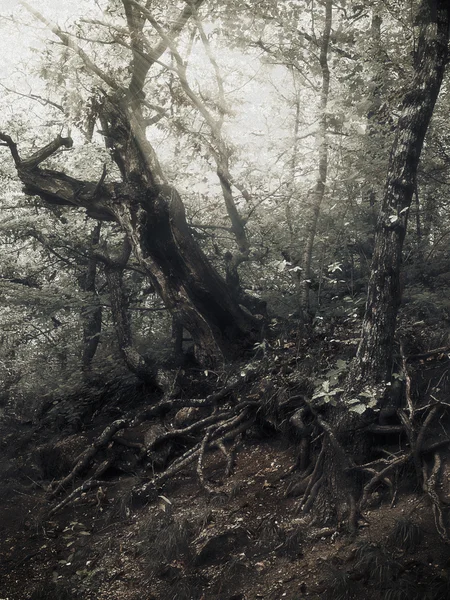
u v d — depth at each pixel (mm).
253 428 7055
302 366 6906
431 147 9148
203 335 8656
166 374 8914
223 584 5160
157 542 5777
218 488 6457
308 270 8375
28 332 14742
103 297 11953
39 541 6641
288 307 9055
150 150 9055
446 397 5910
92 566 5961
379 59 8688
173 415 8055
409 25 8375
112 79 8844
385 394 5883
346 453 5746
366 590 4578
